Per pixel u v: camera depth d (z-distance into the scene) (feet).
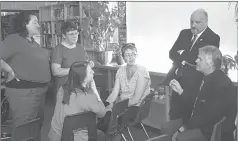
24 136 6.91
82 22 17.57
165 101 12.10
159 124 13.67
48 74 9.73
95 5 16.38
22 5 23.95
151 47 15.19
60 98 7.93
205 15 9.65
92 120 7.67
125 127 9.75
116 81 11.35
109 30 16.06
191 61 9.91
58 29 21.56
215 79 7.72
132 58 11.03
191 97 8.59
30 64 9.02
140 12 15.71
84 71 7.74
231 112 7.47
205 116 7.66
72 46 11.34
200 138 7.64
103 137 8.70
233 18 11.25
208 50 7.79
